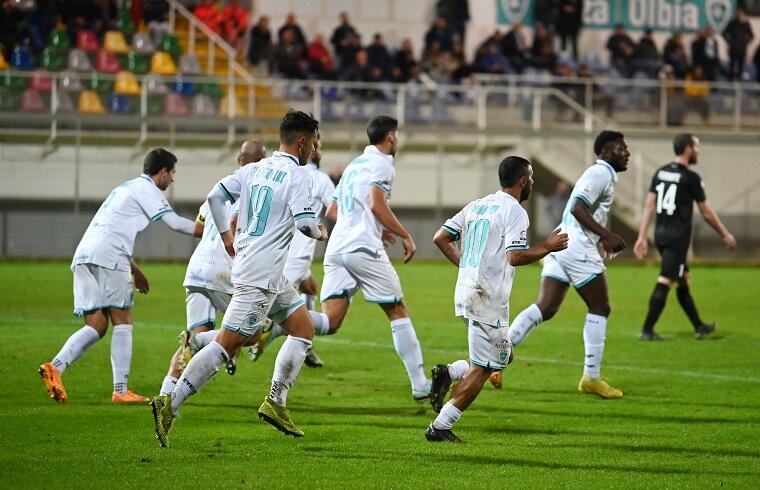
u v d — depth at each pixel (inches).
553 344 1828.2
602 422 1154.7
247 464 928.9
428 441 1036.5
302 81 3833.7
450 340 1868.8
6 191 3580.2
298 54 4050.2
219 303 1245.1
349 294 1318.9
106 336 1785.2
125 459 941.8
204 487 846.5
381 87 3929.6
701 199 1861.5
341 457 962.1
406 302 2534.5
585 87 4133.9
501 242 1011.3
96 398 1256.8
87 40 3937.0
